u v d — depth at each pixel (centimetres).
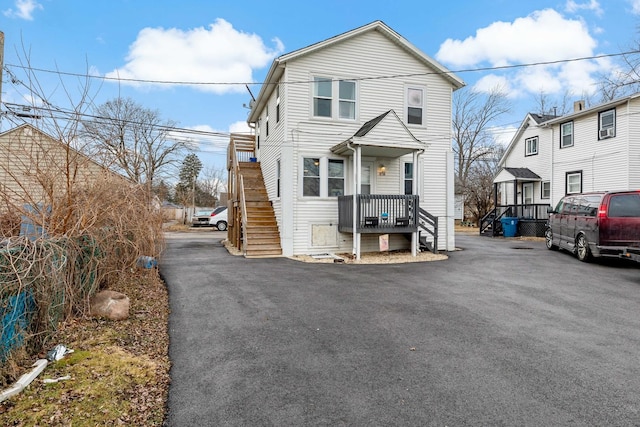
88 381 309
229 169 1678
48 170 456
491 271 848
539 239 1725
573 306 546
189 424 253
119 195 562
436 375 323
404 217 1115
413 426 247
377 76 1234
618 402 275
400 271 859
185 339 421
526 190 2175
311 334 432
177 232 2295
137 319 487
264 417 261
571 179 1823
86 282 478
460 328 448
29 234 382
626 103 1546
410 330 442
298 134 1155
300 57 1160
